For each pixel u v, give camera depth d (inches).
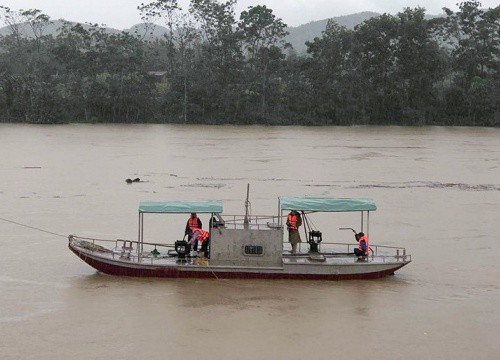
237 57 4798.2
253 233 1042.7
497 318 929.5
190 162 2546.8
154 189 1918.1
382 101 4808.1
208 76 4712.1
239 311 935.7
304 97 4766.2
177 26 5004.9
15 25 5260.8
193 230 1082.1
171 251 1115.3
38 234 1350.9
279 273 1047.0
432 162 2642.7
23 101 4534.9
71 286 1030.4
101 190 1886.1
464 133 4178.2
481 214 1616.6
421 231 1421.0
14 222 1455.5
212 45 4800.7
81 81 4734.3
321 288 1029.8
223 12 4822.8
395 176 2246.6
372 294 1010.7
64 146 3068.4
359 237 1084.5
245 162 2566.4
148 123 4690.0
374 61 4739.2
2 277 1072.8
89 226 1424.7
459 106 4825.3
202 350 816.3
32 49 5036.9
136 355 800.9
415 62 4682.6
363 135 3961.6
